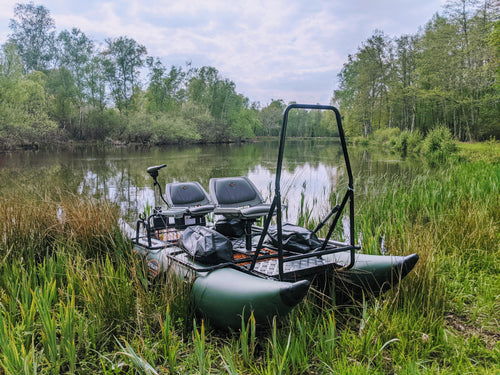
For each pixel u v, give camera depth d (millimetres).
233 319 3064
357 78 48688
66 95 42906
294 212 7777
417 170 15609
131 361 2754
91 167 17578
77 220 5125
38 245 4902
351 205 3316
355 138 48719
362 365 2688
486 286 3949
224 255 3494
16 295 3553
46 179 13406
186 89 62344
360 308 3607
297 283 2773
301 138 80312
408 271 3551
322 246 3559
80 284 3686
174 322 3355
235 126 61219
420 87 37000
